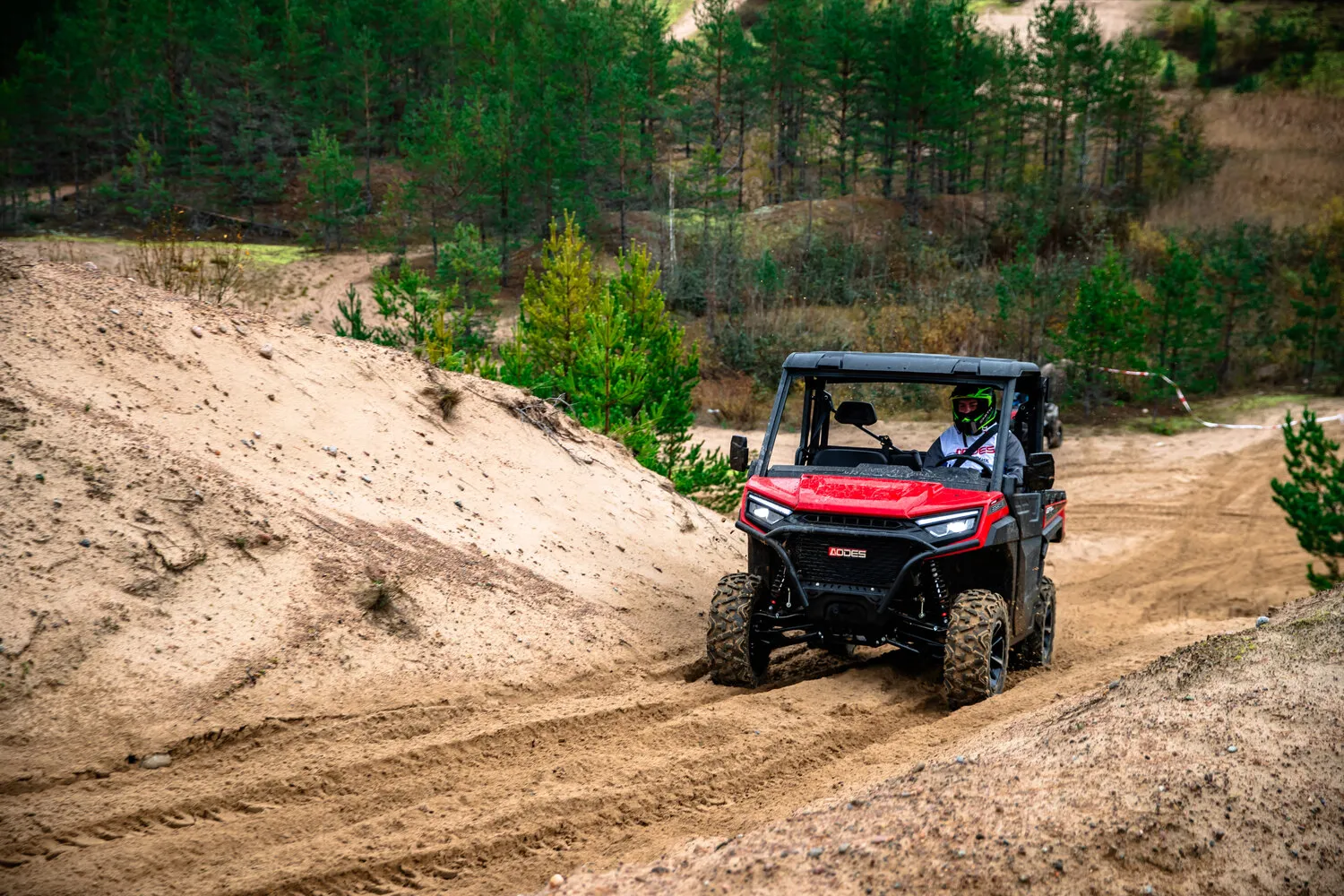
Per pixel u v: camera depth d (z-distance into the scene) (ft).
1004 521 21.66
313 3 257.34
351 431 27.20
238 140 229.04
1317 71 277.85
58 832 12.99
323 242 202.59
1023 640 25.48
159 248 36.40
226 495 21.13
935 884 10.30
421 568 22.90
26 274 25.25
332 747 16.49
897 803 12.28
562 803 14.80
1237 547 62.03
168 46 243.60
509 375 46.39
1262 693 14.84
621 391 45.09
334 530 22.49
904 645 21.98
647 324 53.88
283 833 13.55
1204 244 158.92
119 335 24.67
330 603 20.27
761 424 102.47
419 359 32.94
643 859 12.82
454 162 172.04
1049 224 169.89
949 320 126.52
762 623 22.13
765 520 21.85
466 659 20.70
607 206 187.21
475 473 29.50
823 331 130.00
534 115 169.27
